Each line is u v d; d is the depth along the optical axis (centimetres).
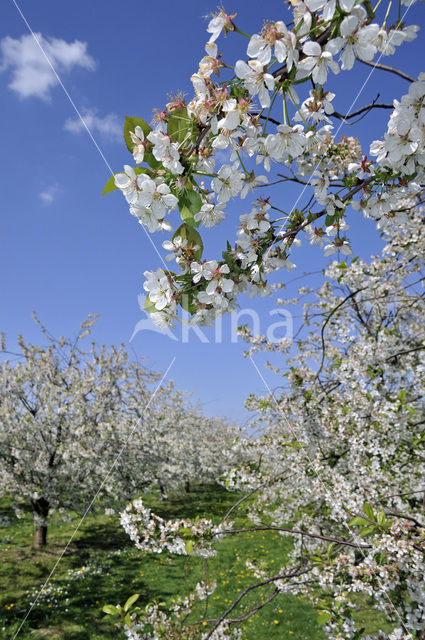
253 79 103
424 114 104
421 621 203
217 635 229
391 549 191
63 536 917
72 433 831
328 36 99
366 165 143
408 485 331
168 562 791
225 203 123
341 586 213
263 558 771
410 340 446
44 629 557
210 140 120
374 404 320
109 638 535
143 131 118
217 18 105
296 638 508
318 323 555
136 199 117
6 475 763
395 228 438
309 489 289
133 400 979
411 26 99
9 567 748
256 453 402
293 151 114
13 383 825
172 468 1152
